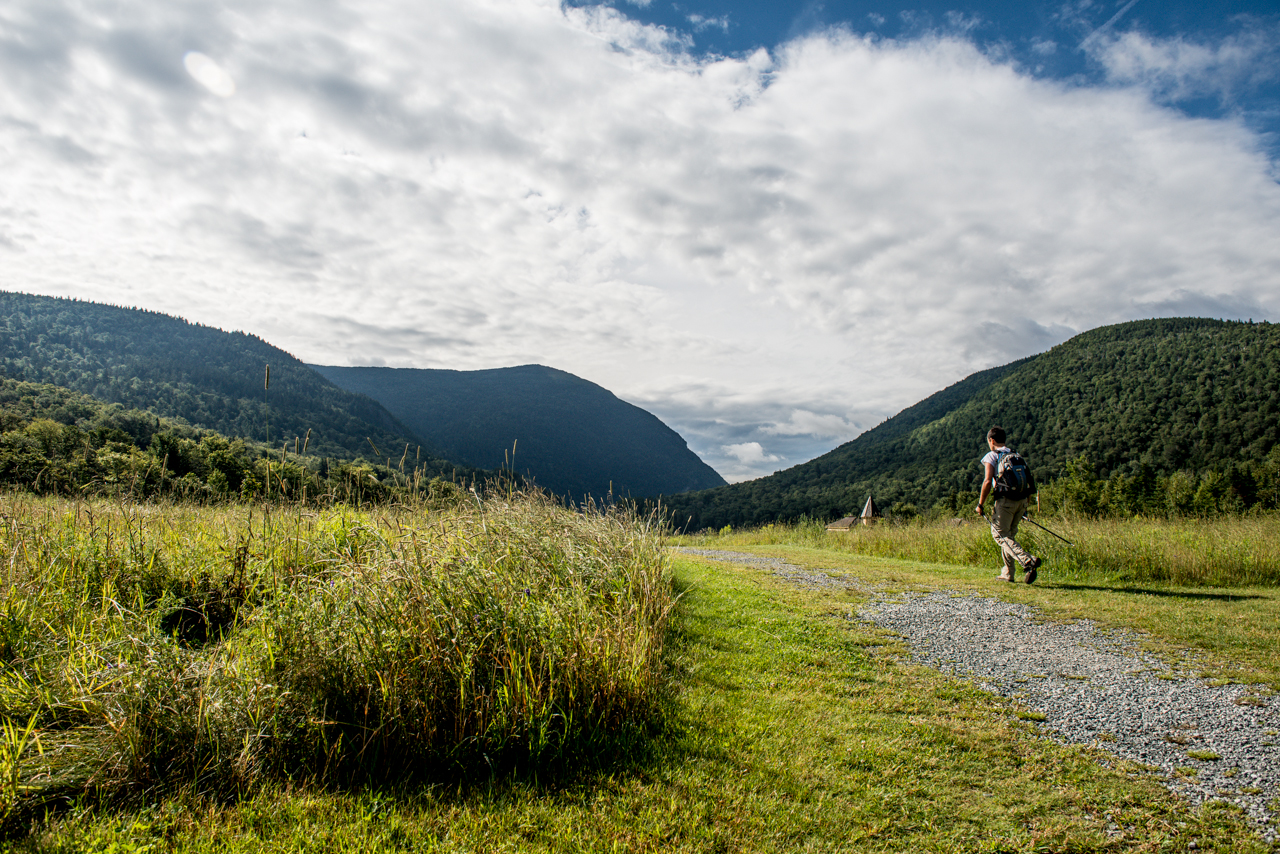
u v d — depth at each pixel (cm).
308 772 278
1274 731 344
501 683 324
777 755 320
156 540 535
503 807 261
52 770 250
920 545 1198
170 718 274
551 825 249
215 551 523
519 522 566
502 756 300
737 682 423
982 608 660
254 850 220
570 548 538
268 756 277
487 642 341
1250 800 274
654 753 317
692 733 340
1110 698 400
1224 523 1064
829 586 793
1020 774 303
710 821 258
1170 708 382
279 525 539
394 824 242
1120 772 304
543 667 338
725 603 667
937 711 380
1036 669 460
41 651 338
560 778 291
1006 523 816
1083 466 3950
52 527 521
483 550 462
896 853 239
